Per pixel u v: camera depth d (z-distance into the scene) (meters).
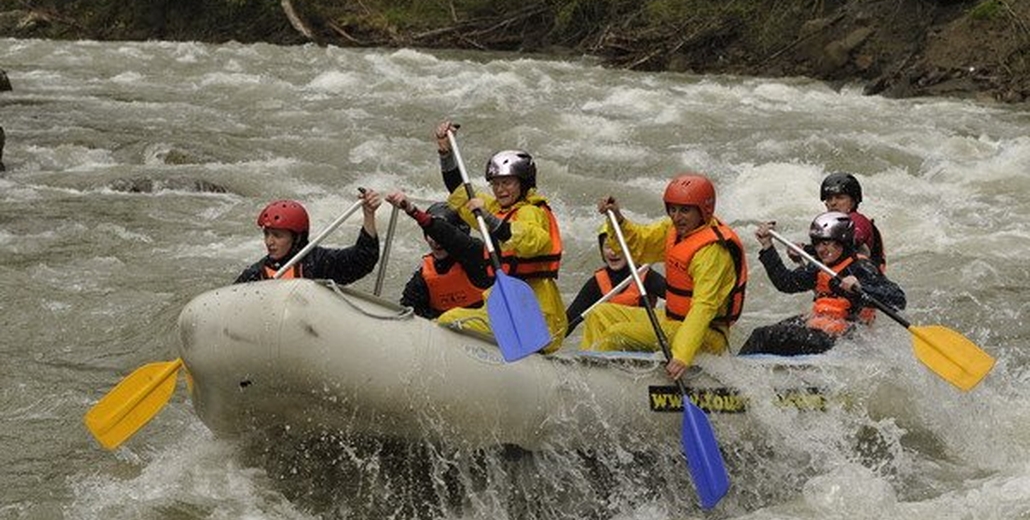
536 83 31.00
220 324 8.49
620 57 37.28
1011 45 31.23
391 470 9.05
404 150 22.14
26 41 38.50
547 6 40.75
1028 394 11.62
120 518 8.91
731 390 9.74
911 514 9.17
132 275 14.68
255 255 15.67
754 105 28.47
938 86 31.12
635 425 9.38
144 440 10.38
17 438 10.40
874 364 10.45
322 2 43.69
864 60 33.12
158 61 34.19
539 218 9.88
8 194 18.09
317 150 21.95
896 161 22.28
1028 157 22.03
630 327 10.16
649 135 24.23
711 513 9.45
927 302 14.52
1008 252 16.67
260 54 36.00
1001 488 9.58
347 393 8.48
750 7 36.66
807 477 9.79
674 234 9.95
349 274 9.92
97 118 24.30
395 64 34.62
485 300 10.25
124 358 12.29
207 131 23.28
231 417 8.82
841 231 11.16
